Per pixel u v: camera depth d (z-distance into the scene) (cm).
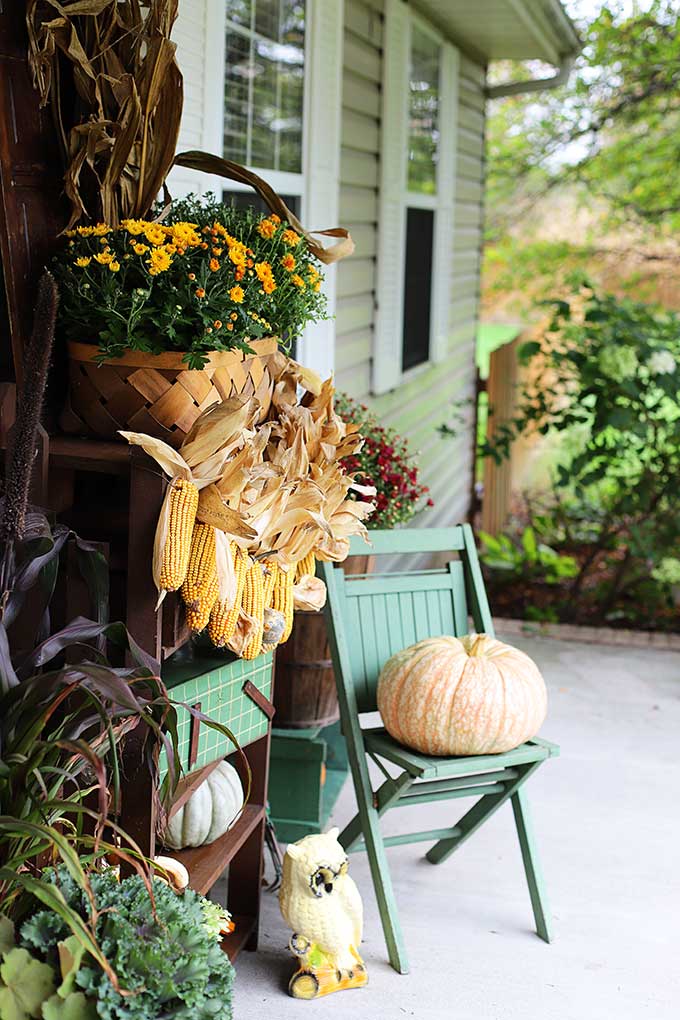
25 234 223
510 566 677
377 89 503
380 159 512
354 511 268
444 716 269
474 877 326
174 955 180
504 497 800
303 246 267
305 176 402
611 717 457
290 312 258
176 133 238
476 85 748
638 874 330
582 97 1224
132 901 188
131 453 213
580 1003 267
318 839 268
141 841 227
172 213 252
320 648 336
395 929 277
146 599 217
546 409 625
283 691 339
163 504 212
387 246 524
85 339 228
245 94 352
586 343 648
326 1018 257
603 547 628
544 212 1352
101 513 233
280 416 257
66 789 222
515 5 558
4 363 251
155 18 225
